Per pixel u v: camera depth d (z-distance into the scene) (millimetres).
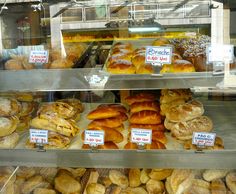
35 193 1290
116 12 1380
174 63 1102
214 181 1222
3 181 1275
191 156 1081
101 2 1382
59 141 1163
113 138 1188
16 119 1255
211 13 1308
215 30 1301
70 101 1396
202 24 1321
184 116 1181
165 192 1245
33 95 1397
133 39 1382
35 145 1172
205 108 1378
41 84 1130
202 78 1087
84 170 1340
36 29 1398
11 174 1318
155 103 1325
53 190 1294
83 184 1302
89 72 1127
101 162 1124
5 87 1143
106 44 1371
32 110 1378
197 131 1133
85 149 1142
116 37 1391
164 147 1136
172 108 1229
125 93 1441
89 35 1396
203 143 1106
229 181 1197
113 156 1116
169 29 1359
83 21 1394
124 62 1141
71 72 1123
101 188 1273
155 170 1255
